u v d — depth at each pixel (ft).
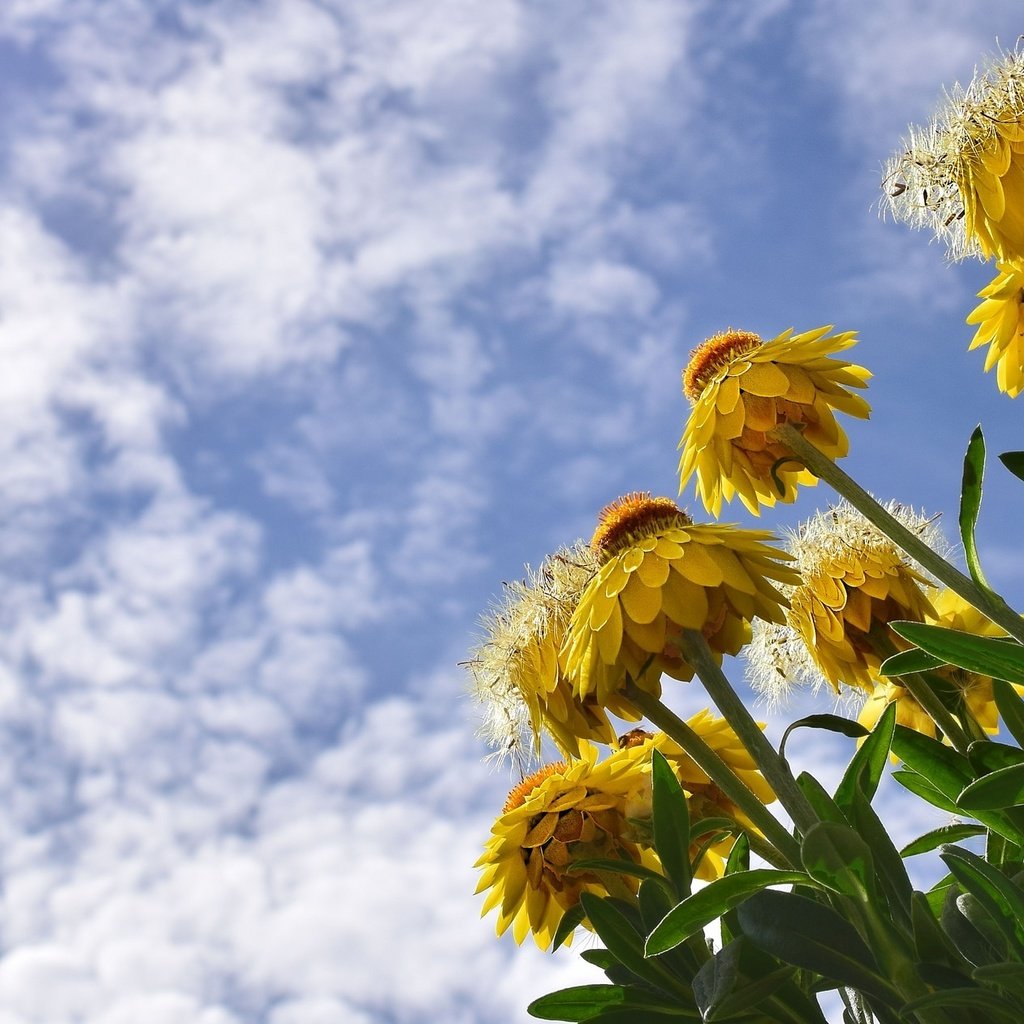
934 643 1.13
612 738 1.34
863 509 1.27
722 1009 1.10
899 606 1.42
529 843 1.31
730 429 1.37
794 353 1.39
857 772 1.15
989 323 1.39
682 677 1.24
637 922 1.20
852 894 1.04
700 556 1.26
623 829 1.30
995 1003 1.01
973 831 1.25
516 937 1.36
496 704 1.43
